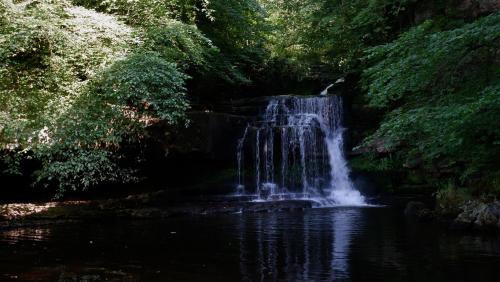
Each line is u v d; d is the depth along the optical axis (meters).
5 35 8.98
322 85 21.86
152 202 13.80
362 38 16.44
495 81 7.74
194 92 18.97
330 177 17.44
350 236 8.73
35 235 8.98
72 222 10.88
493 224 8.91
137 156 13.62
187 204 13.69
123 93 9.75
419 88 8.78
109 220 11.23
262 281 5.61
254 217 11.80
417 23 13.45
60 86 9.63
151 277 5.78
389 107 12.77
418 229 9.49
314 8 18.38
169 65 10.47
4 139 9.56
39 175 10.11
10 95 9.56
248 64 21.23
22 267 6.25
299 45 22.97
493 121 7.60
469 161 10.23
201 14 16.77
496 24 6.77
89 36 10.30
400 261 6.61
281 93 21.97
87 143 9.68
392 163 14.86
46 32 9.66
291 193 16.25
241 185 15.99
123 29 10.80
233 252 7.30
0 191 12.75
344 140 17.77
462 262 6.51
